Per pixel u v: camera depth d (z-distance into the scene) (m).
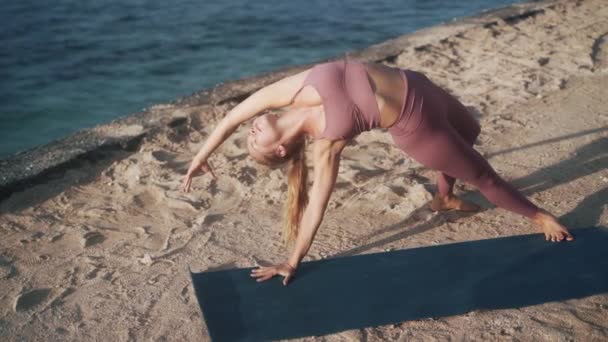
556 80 7.21
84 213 4.96
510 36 9.12
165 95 9.05
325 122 3.56
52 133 7.80
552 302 3.69
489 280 3.89
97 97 8.93
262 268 3.99
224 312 3.66
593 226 4.41
